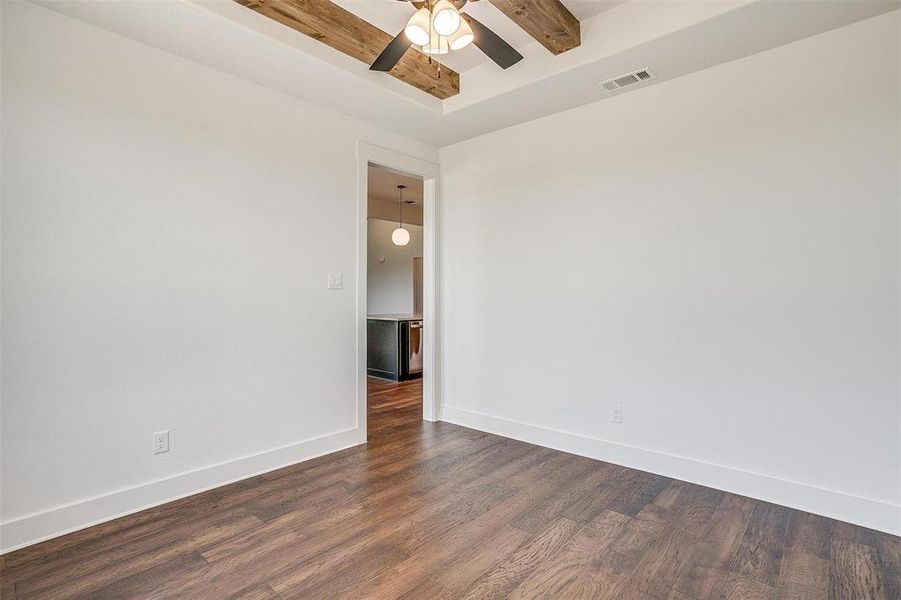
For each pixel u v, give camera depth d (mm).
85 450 2223
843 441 2305
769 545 2086
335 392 3309
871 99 2230
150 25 2238
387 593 1759
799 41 2412
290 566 1925
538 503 2506
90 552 2010
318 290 3201
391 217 7676
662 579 1848
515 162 3623
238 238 2783
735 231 2617
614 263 3086
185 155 2562
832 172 2330
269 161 2934
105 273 2281
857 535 2166
